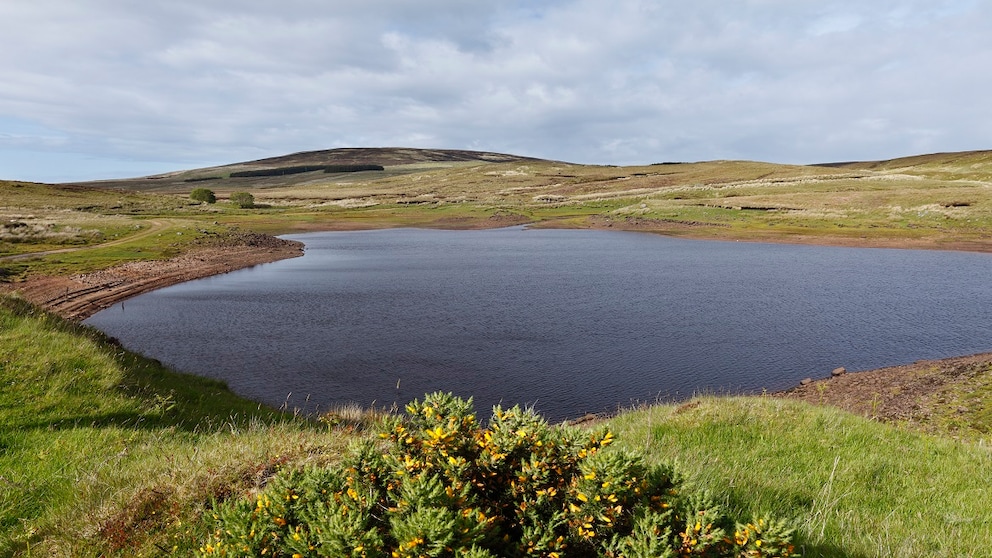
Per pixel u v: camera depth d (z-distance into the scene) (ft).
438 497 10.95
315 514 11.84
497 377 65.57
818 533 16.31
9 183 397.19
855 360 72.49
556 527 11.94
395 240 271.08
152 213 346.13
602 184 569.64
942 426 41.88
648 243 244.42
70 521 16.20
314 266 175.52
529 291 126.62
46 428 25.25
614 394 59.88
